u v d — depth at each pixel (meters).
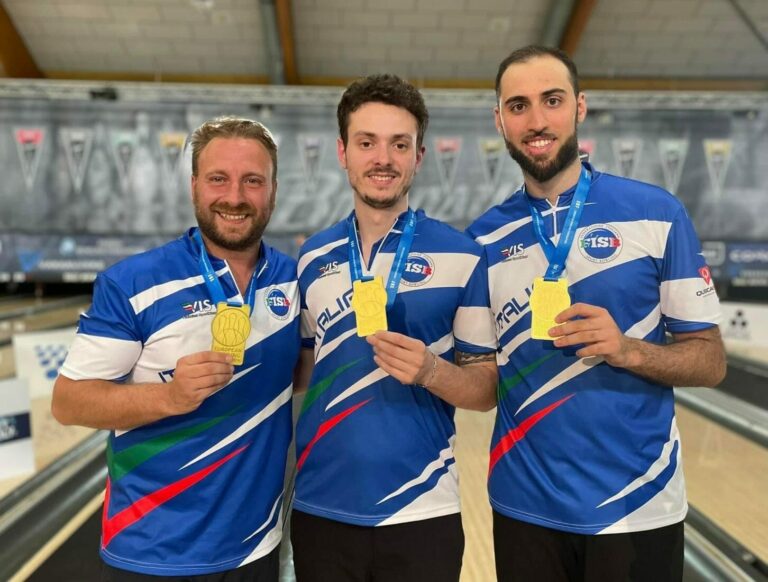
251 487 0.98
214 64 5.96
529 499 1.02
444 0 5.17
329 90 5.42
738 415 2.69
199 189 1.00
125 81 6.08
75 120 5.38
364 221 1.06
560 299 0.95
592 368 1.00
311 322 1.11
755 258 5.48
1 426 2.07
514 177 5.53
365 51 5.76
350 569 1.00
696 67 5.96
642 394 1.00
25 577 1.48
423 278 1.04
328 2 5.16
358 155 1.00
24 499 1.92
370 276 0.98
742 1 5.11
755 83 6.11
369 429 1.00
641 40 5.63
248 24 5.43
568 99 1.03
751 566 1.53
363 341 1.03
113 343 0.93
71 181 5.43
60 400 0.94
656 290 1.03
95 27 5.46
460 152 5.53
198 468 0.94
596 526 0.96
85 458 2.26
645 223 1.01
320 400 1.05
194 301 0.98
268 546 1.01
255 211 1.00
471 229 1.17
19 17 5.35
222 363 0.87
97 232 5.48
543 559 1.01
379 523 0.98
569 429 1.00
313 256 1.10
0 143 5.36
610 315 0.97
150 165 5.46
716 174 5.46
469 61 5.88
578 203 1.06
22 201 5.42
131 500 0.93
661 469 1.00
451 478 1.05
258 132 1.03
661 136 5.45
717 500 1.89
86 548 1.62
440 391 0.98
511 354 1.07
